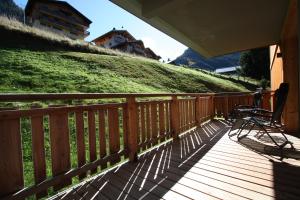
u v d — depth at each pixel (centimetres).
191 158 320
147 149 364
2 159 171
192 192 215
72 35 3550
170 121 433
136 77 1451
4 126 173
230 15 394
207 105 664
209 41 560
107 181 247
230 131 484
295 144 370
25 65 988
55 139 213
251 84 2867
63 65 1193
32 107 204
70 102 642
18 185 182
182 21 416
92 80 979
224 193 210
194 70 2711
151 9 325
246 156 317
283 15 402
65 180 222
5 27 1479
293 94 460
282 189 213
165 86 1496
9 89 709
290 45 457
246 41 570
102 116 271
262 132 443
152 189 225
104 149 271
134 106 316
